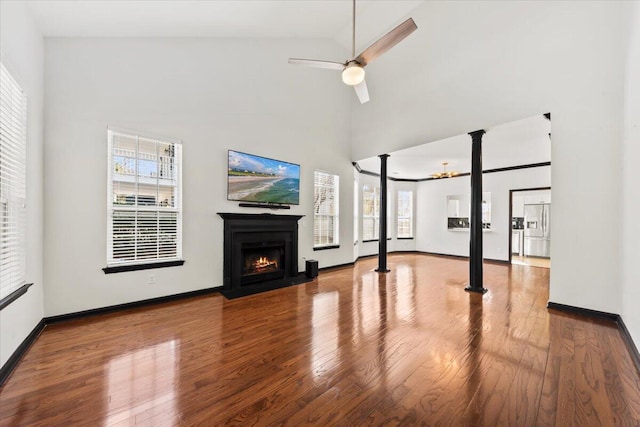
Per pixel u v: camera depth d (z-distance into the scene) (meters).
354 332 2.65
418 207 8.81
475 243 4.16
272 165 4.70
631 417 1.51
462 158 6.00
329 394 1.71
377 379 1.87
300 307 3.41
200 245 3.86
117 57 3.18
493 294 4.03
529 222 7.57
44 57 2.74
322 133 5.62
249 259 4.48
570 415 1.52
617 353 2.25
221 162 4.07
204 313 3.17
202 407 1.59
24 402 1.62
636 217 2.30
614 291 2.98
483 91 3.96
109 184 3.14
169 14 3.06
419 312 3.24
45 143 2.74
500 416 1.51
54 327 2.71
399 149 5.21
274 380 1.86
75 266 2.91
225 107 4.12
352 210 6.36
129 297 3.26
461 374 1.93
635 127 2.36
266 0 3.40
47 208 2.75
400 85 5.14
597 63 3.07
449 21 4.28
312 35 4.92
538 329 2.74
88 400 1.64
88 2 2.50
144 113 3.37
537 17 3.46
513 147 5.04
